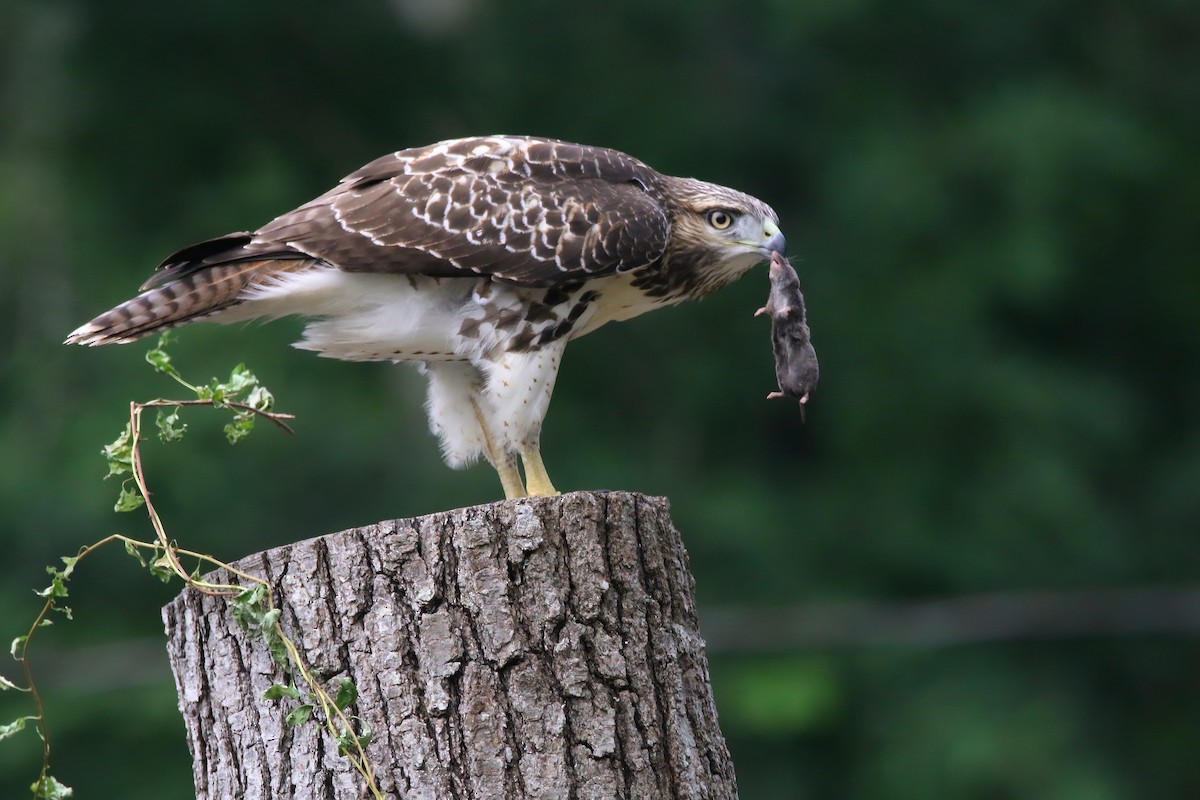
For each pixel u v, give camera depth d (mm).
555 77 18781
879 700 16453
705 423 17875
